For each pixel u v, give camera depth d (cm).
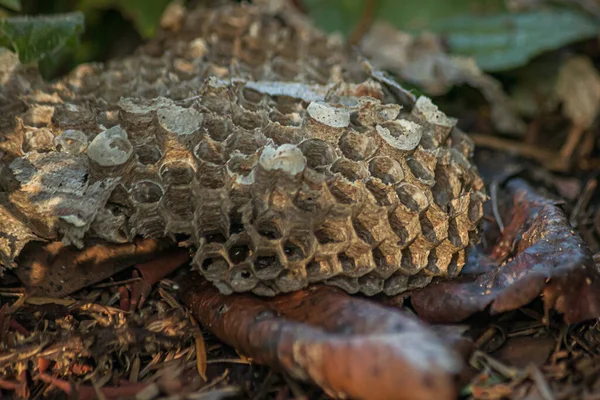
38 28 33
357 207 29
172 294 31
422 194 30
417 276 30
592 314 29
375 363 27
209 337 30
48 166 30
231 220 30
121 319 30
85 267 31
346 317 28
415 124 30
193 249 30
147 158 30
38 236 30
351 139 30
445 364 27
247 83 32
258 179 29
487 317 30
